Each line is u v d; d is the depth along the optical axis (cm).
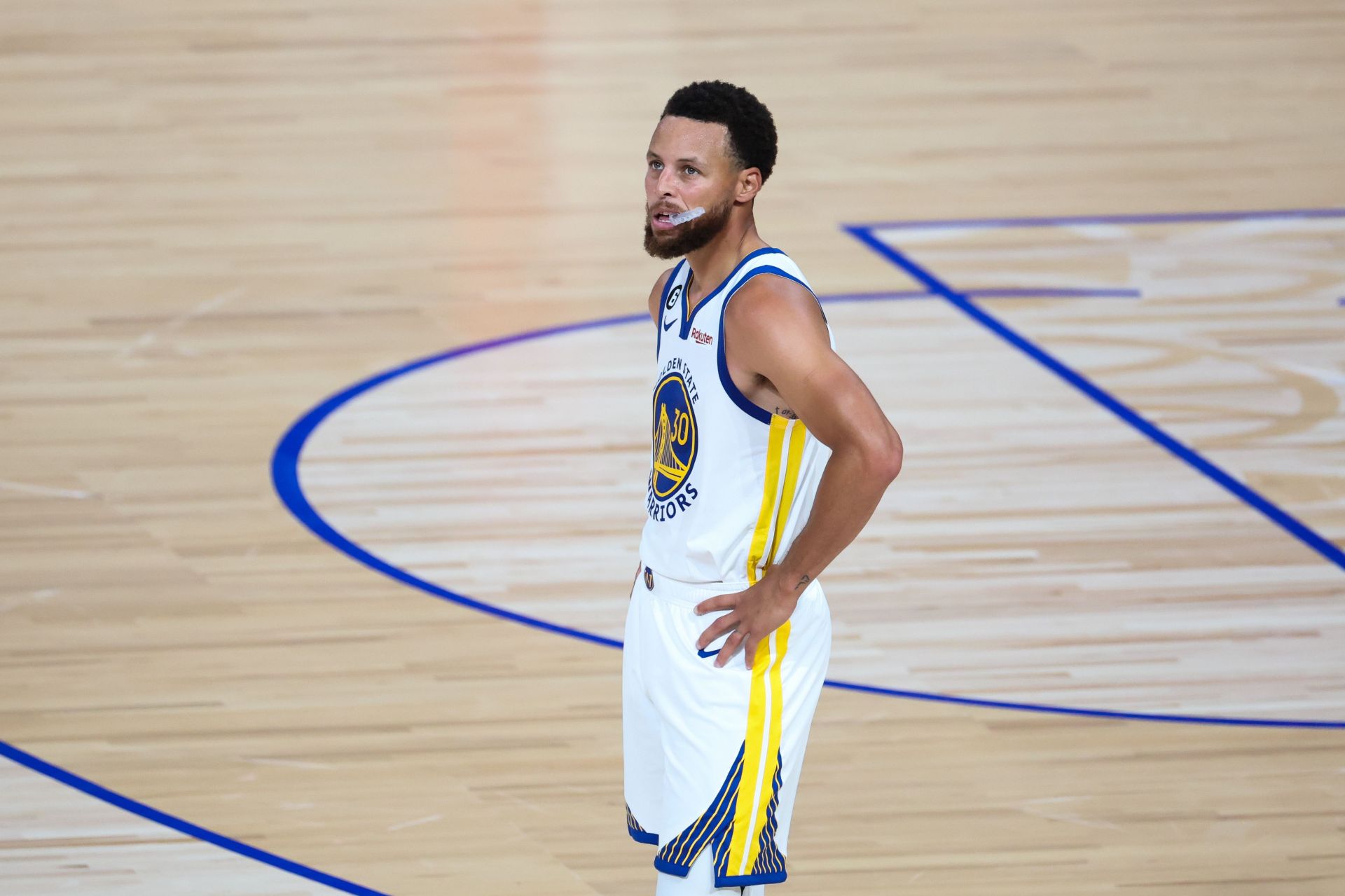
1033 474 1730
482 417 1873
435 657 1363
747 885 833
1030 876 1078
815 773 1200
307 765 1203
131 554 1540
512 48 3519
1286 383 1964
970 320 2167
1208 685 1329
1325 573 1523
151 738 1236
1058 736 1251
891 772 1202
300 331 2122
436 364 2023
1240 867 1088
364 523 1614
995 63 3447
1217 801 1167
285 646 1379
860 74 3369
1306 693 1318
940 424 1853
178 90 3195
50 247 2406
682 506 828
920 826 1134
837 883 1070
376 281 2306
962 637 1405
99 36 3553
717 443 810
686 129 786
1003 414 1880
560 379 1983
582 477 1723
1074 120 3080
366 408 1894
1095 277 2322
